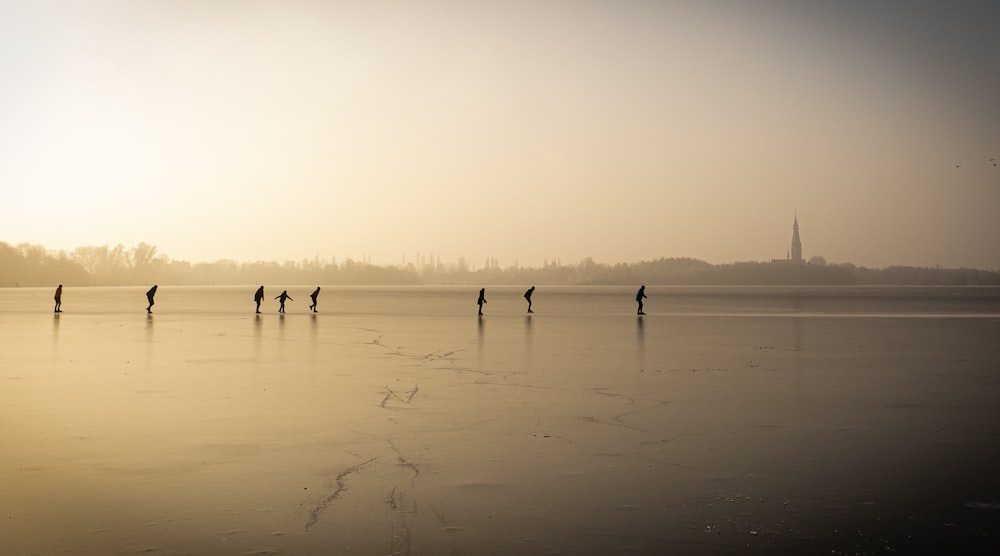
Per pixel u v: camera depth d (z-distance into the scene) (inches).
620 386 592.7
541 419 451.5
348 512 271.3
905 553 232.7
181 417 454.9
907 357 821.9
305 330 1257.4
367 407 492.7
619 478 318.3
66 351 868.0
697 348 930.7
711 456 357.1
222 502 282.7
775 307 2655.0
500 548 236.2
